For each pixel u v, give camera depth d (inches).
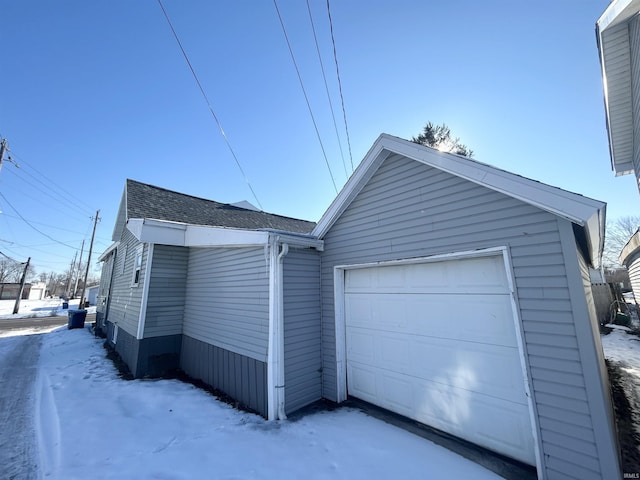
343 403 168.7
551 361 96.4
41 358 297.4
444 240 132.0
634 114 198.1
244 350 178.2
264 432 135.0
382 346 161.8
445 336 134.8
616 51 160.1
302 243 176.9
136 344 234.5
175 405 170.6
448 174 133.4
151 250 241.9
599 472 83.0
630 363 251.8
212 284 222.2
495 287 119.7
